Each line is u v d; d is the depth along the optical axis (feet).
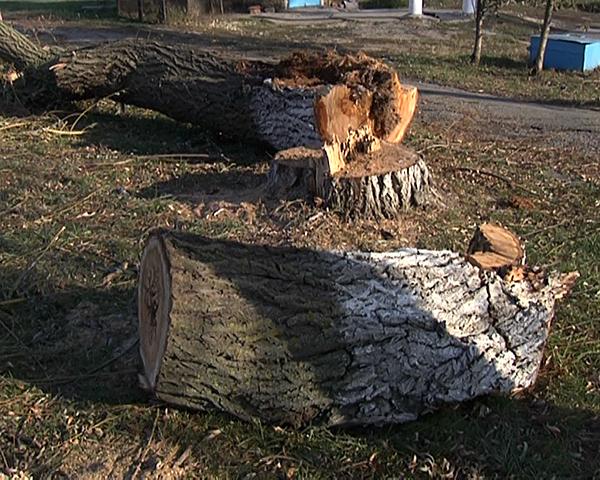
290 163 20.08
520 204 21.20
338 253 11.47
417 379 11.23
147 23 69.87
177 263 10.76
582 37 48.83
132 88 27.94
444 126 31.01
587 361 13.43
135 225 19.08
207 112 26.14
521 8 78.54
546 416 11.86
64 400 12.07
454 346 11.34
